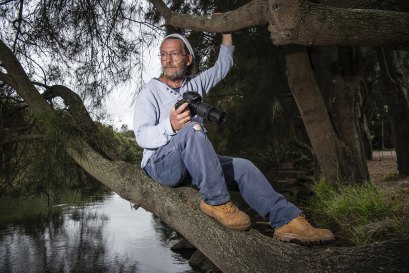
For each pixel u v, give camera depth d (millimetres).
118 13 5562
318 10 2480
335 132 6004
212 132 12117
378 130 30266
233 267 2320
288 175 14414
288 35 2527
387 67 9492
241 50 7961
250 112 11172
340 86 6414
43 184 4418
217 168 2244
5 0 5203
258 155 15953
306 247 2389
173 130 2182
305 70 5684
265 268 2254
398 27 2676
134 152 4422
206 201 2311
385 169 12461
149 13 5871
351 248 2260
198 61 7578
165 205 2666
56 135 3625
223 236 2396
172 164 2354
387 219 4328
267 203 2441
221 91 11547
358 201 4992
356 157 6156
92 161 3439
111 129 4457
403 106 9273
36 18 5297
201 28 3207
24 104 4949
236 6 6227
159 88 2486
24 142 4527
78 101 4328
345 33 2586
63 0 5266
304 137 15305
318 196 6039
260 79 9422
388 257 2084
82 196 4852
